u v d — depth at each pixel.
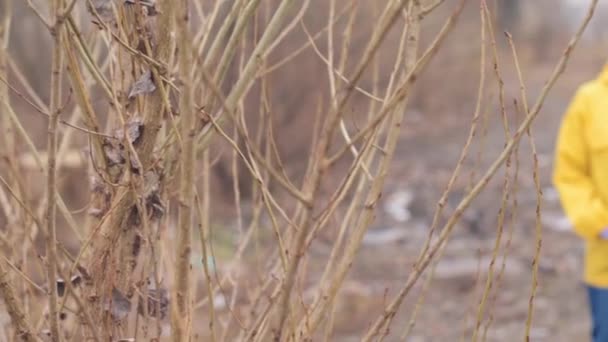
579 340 6.96
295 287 2.51
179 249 1.97
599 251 4.54
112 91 2.32
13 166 2.73
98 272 2.32
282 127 10.01
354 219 2.58
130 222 2.32
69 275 2.23
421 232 10.62
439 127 18.44
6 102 2.55
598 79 4.63
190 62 1.94
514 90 22.95
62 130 3.30
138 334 2.45
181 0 1.86
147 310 2.32
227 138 2.17
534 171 2.31
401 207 12.05
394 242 10.15
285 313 1.88
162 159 2.30
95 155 2.36
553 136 18.30
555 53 34.97
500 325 7.28
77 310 2.37
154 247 2.26
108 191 2.38
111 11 2.25
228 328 2.79
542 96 2.10
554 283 8.38
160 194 2.30
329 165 1.76
